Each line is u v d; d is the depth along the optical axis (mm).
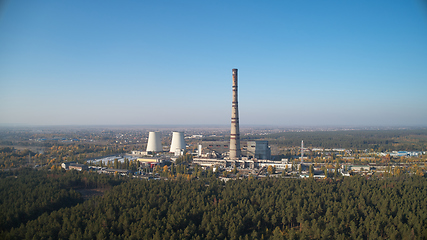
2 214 146875
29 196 174375
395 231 137500
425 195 184250
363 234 144000
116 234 139250
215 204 169875
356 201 174625
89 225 138875
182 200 173375
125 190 190375
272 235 145750
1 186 192750
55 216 149750
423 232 134375
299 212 160125
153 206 168875
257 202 177875
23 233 131625
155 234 133125
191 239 134500
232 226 143125
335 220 148750
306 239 135750
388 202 171125
